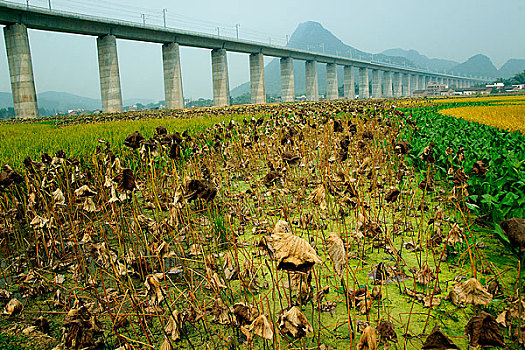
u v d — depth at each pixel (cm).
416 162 736
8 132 1518
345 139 493
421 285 318
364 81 10612
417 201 557
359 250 393
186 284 344
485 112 2120
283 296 308
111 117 2597
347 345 243
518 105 2864
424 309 282
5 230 432
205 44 5869
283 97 7706
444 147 666
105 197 483
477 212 448
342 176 402
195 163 634
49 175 464
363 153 746
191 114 2752
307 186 628
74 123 2209
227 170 738
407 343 241
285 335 225
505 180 431
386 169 726
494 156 555
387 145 890
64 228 462
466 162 545
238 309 215
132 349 237
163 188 601
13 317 307
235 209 526
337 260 184
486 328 160
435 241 385
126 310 306
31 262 412
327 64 8925
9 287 364
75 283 361
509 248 373
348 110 1299
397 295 306
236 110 2588
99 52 4719
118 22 4612
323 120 915
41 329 280
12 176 361
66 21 4231
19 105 3944
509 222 175
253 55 6875
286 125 867
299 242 156
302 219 451
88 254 414
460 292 194
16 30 3853
